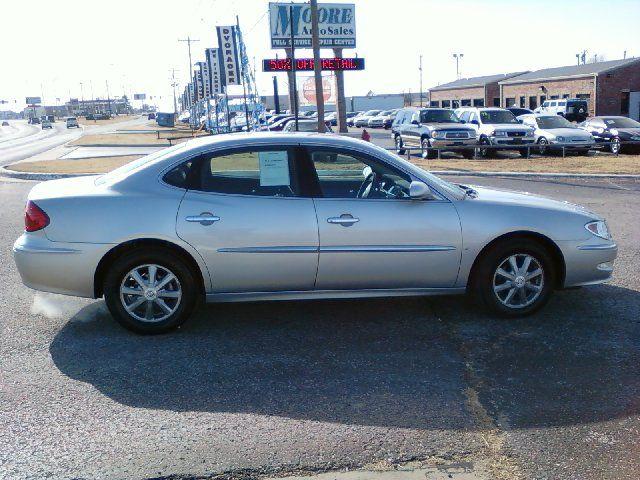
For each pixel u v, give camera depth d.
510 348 5.02
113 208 5.21
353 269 5.38
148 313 5.32
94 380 4.48
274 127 36.28
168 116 82.50
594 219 5.76
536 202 5.78
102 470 3.35
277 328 5.53
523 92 54.69
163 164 5.38
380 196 5.48
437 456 3.47
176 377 4.53
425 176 5.57
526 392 4.25
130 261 5.21
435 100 71.06
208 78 53.66
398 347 5.07
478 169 19.73
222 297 5.39
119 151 34.44
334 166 5.47
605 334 5.30
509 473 3.30
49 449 3.56
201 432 3.74
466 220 5.47
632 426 3.78
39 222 5.22
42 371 4.64
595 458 3.44
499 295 5.72
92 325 5.62
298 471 3.33
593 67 48.53
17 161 29.09
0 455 3.50
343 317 5.80
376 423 3.84
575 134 24.19
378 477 3.28
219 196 5.30
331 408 4.04
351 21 42.16
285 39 41.66
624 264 7.55
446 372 4.58
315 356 4.90
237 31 33.34
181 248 5.25
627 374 4.52
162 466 3.38
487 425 3.80
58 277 5.22
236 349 5.05
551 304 6.11
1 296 6.51
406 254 5.40
